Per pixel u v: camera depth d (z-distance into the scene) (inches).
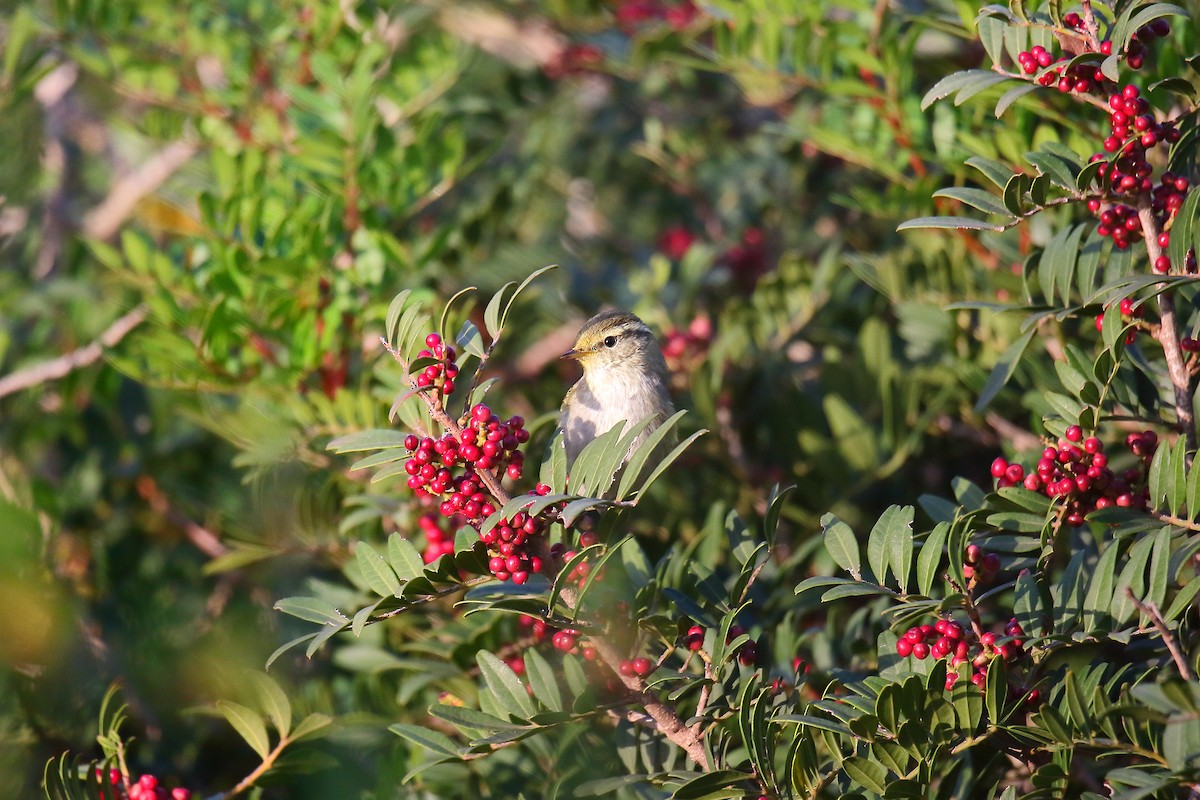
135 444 515.8
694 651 288.4
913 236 418.3
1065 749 246.7
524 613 260.2
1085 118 344.8
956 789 286.2
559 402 530.0
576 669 297.4
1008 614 353.4
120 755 330.6
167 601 458.3
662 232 608.1
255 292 406.0
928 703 251.6
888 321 508.1
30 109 551.2
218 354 409.1
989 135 381.1
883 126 410.9
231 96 479.2
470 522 265.4
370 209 440.1
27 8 475.8
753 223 576.7
